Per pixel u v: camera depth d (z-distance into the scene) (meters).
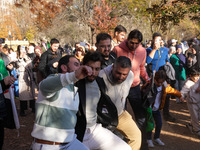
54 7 6.73
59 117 2.22
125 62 2.79
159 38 4.52
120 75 2.84
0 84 3.37
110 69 3.03
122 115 3.26
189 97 4.89
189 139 4.83
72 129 2.33
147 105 3.79
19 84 6.17
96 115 2.87
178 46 7.84
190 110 4.93
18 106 7.29
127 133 3.24
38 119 2.26
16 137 4.81
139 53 3.93
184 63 7.72
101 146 2.77
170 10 11.03
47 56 5.15
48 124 2.22
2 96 3.40
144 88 3.81
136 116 3.97
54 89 2.03
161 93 4.36
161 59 6.01
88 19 15.17
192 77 4.97
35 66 5.62
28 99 6.21
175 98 8.16
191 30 29.67
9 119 3.78
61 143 2.27
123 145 2.77
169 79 6.06
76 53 5.14
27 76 6.16
